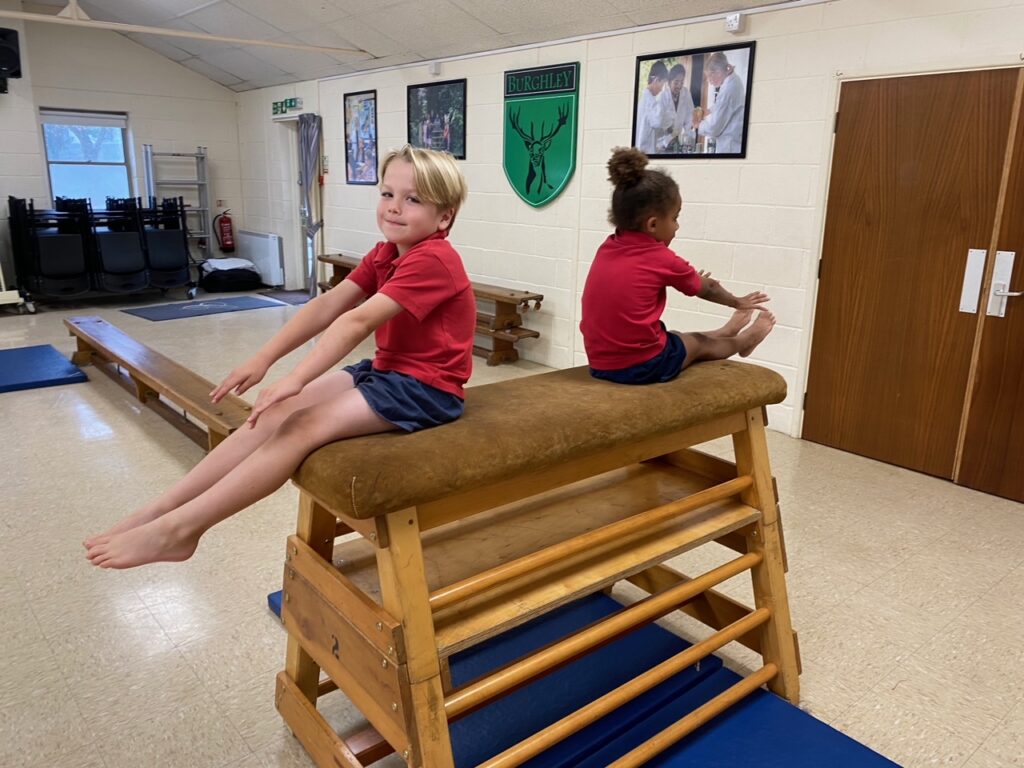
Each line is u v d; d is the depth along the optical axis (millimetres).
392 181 1547
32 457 3877
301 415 1515
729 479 2191
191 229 9758
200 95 9492
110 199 8336
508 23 5375
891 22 3674
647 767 1828
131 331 6957
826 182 4039
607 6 4691
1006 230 3422
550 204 5676
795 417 4402
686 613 2426
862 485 3732
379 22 6152
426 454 1463
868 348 4012
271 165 9336
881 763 1851
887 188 3807
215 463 1595
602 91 5121
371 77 7301
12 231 7766
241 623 2490
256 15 6895
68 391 5051
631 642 2338
